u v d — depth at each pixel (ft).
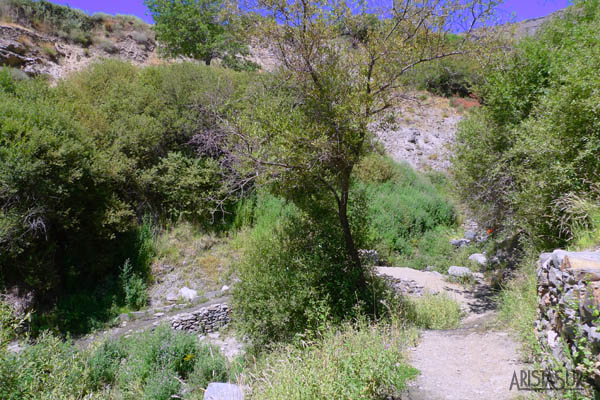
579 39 23.54
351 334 15.31
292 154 19.36
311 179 20.98
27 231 28.37
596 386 8.23
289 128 20.03
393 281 31.17
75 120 37.88
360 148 22.12
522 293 17.84
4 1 67.00
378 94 21.70
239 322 22.18
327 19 20.79
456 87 75.87
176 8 62.18
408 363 13.82
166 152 43.04
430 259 43.01
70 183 31.45
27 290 29.09
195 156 42.75
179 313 30.37
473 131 30.48
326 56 21.34
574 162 17.03
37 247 30.73
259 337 21.52
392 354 13.07
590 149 16.30
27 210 29.04
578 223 15.74
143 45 81.10
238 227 41.14
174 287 34.42
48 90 41.50
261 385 13.11
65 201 32.01
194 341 22.93
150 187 40.01
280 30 20.80
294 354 15.31
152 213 39.52
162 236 38.19
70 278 32.40
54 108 36.04
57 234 32.86
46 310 29.55
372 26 21.88
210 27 62.08
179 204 40.19
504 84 27.35
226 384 14.11
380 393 11.32
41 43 66.39
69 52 70.13
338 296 21.16
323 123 20.31
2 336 15.21
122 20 82.48
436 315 22.44
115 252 35.24
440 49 21.77
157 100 44.04
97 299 32.22
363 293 21.98
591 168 16.85
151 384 18.49
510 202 24.40
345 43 22.30
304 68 21.04
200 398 16.99
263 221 40.93
